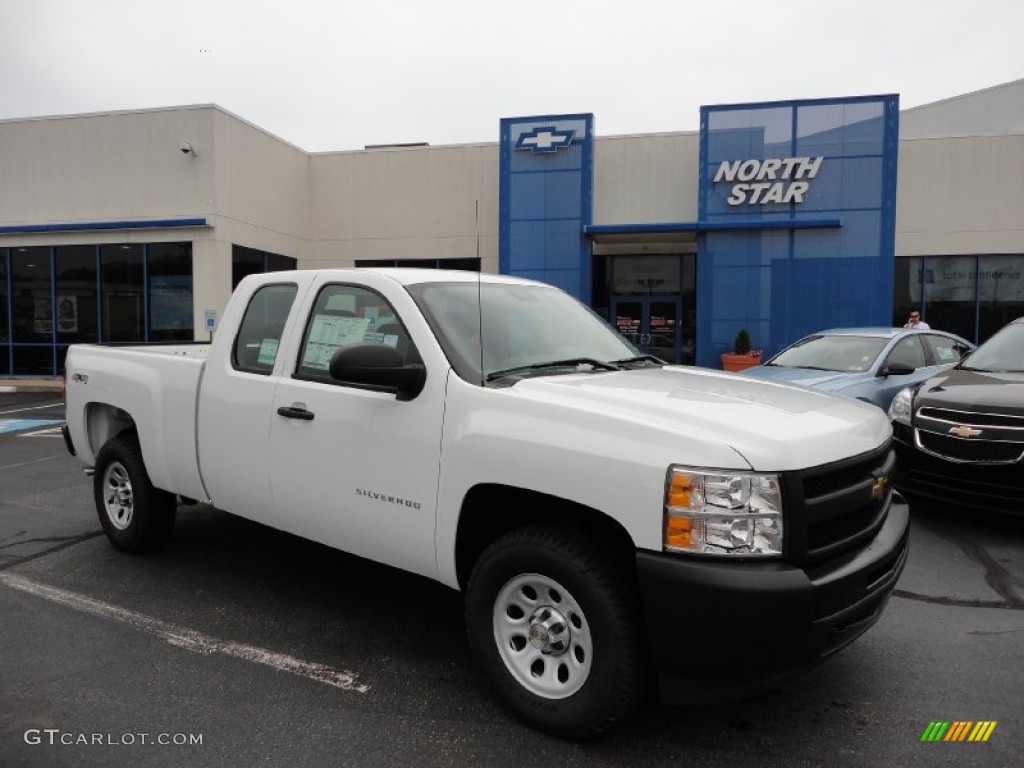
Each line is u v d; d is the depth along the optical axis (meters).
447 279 3.93
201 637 3.93
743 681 2.62
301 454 3.81
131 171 17.33
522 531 3.06
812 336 9.46
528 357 3.63
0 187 18.06
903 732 3.07
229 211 17.30
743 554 2.61
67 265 18.08
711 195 17.30
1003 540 5.72
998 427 5.53
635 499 2.68
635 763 2.84
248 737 3.01
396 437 3.40
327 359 3.84
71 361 5.66
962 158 17.86
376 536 3.54
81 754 2.88
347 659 3.70
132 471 5.03
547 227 18.16
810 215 16.92
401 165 20.08
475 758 2.87
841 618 2.73
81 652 3.75
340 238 20.53
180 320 17.41
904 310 18.36
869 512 3.14
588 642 2.86
